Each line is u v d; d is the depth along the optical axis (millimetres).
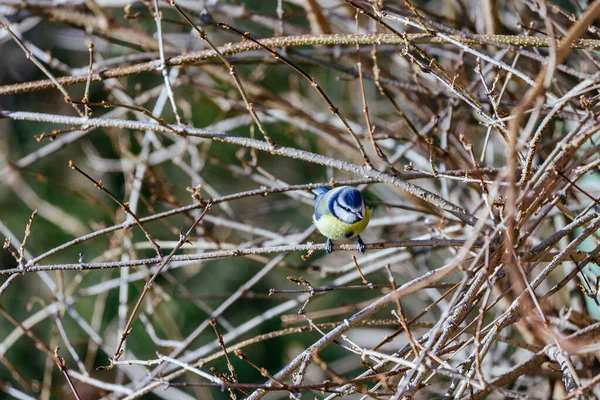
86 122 7031
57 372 15398
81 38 15359
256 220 16734
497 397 9047
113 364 5949
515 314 5789
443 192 8570
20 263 6648
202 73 12578
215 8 10289
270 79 16078
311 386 5312
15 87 7684
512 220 5230
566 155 5781
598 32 6680
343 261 14383
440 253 12883
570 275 6129
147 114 6680
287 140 16672
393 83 8758
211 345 9375
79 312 15766
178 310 16172
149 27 15805
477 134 11617
